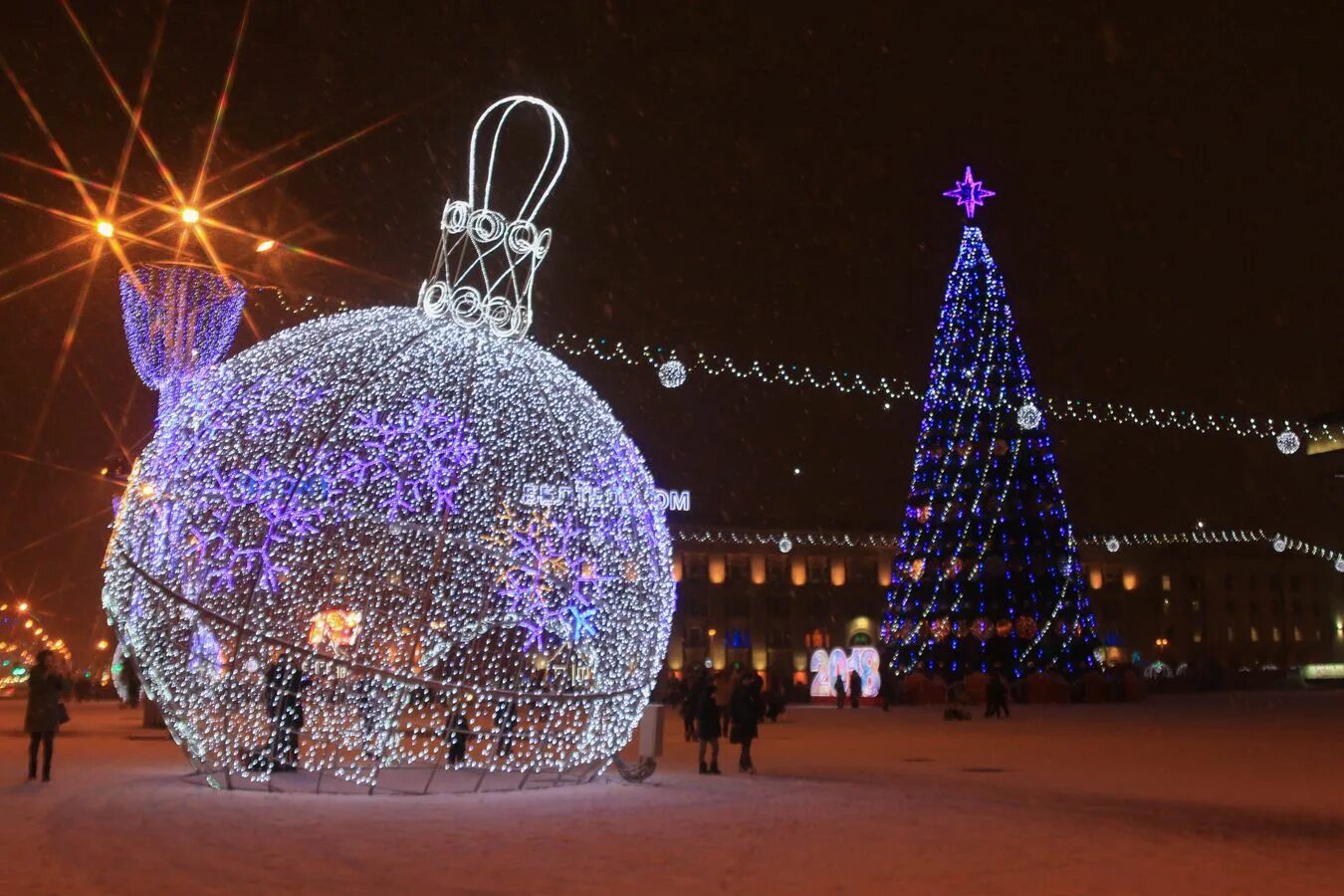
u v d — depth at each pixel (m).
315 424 14.14
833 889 8.69
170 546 14.11
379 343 14.67
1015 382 45.66
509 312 15.41
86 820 11.77
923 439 47.19
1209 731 28.73
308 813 12.39
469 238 15.30
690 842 10.77
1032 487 45.75
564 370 15.79
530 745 15.29
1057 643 46.47
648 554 15.55
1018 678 46.25
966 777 17.59
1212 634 86.25
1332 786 16.23
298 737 14.93
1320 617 88.81
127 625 14.44
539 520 14.73
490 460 14.59
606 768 16.58
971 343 46.09
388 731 13.91
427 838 10.85
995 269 46.50
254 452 14.06
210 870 9.24
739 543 78.31
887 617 49.25
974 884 8.91
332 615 14.14
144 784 15.02
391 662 14.20
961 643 46.44
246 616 13.86
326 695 13.85
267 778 14.38
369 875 9.09
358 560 14.16
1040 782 16.83
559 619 14.74
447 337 14.89
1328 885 8.95
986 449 45.56
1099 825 12.06
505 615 14.56
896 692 48.88
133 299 19.77
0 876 8.97
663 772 18.23
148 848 10.20
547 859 9.84
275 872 9.18
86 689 49.44
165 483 14.30
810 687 53.28
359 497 14.12
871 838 11.09
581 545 14.95
